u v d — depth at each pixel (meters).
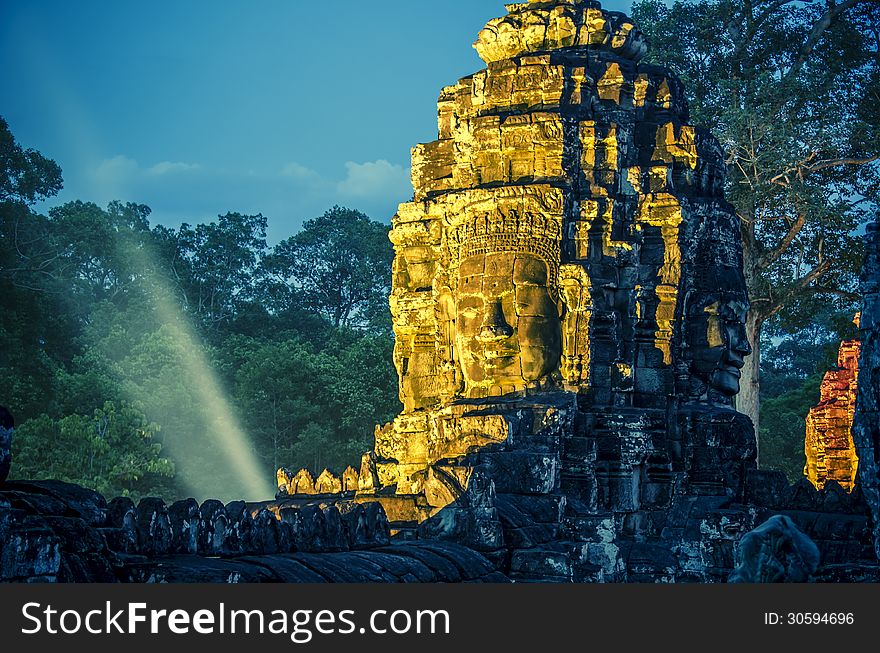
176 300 62.28
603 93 23.12
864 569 15.19
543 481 18.64
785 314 40.53
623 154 22.56
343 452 49.34
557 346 21.38
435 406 22.89
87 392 44.75
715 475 21.84
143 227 68.00
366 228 71.94
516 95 22.83
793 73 38.12
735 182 37.41
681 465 21.94
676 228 22.27
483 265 21.72
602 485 20.69
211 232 68.19
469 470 16.94
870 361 16.06
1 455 9.77
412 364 23.95
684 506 21.16
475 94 23.16
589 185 22.22
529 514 18.17
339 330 60.00
